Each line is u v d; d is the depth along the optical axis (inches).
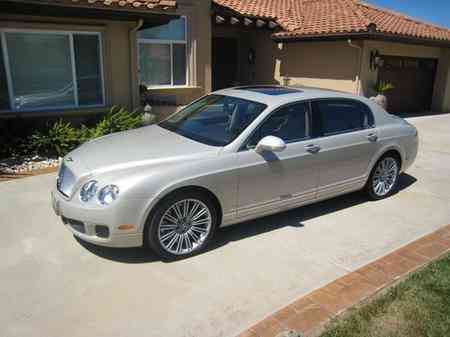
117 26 382.3
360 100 225.8
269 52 636.7
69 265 161.0
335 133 209.3
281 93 204.4
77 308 135.4
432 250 177.6
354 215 217.9
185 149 174.1
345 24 535.8
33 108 363.3
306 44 583.5
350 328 125.4
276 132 187.8
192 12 496.1
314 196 207.0
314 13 631.8
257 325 127.8
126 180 153.4
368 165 226.5
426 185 274.1
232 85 681.6
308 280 154.3
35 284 148.2
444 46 618.5
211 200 171.0
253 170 177.3
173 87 502.6
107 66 386.3
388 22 578.6
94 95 390.3
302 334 123.2
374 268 162.2
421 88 653.9
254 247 179.2
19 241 179.9
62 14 341.1
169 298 141.7
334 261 169.0
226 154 171.8
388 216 217.9
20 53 347.6
